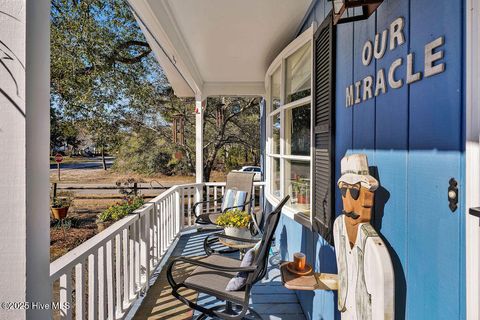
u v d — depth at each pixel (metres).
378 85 1.22
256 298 2.53
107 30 7.20
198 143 4.93
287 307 2.40
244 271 1.80
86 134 8.76
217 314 1.85
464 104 0.74
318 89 2.09
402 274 1.03
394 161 1.09
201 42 3.21
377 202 1.22
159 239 3.28
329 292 1.77
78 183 10.69
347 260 1.24
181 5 2.40
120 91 8.36
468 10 0.73
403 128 1.03
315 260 2.14
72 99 7.14
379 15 1.22
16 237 0.89
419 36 0.94
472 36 0.71
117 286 2.04
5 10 0.90
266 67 4.18
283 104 3.05
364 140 1.36
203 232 4.42
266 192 4.30
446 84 0.81
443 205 0.82
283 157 3.09
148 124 10.02
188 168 11.22
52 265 1.38
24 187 0.90
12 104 0.90
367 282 1.04
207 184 4.95
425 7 0.90
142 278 2.63
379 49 1.22
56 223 6.49
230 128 11.05
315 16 2.31
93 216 7.66
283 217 3.31
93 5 6.92
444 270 0.81
